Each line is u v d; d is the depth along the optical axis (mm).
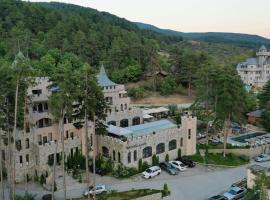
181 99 132000
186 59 137625
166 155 77000
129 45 153375
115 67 141875
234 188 61250
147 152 73562
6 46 141250
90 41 149625
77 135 74188
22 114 58562
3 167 67375
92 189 61062
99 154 74938
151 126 80000
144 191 60938
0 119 56562
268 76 178000
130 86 136250
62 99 50938
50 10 199375
